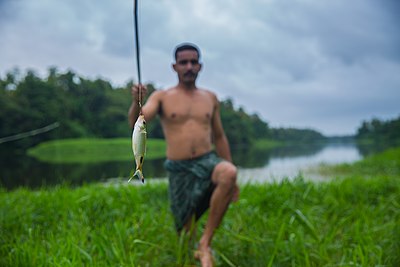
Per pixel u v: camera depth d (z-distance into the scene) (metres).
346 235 3.40
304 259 2.89
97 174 11.95
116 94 68.88
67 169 14.23
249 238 3.17
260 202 4.53
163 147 38.06
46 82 50.94
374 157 15.44
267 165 14.80
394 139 87.00
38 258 2.73
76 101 56.03
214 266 2.90
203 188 3.23
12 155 29.50
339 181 6.34
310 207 4.45
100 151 34.16
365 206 4.50
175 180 3.40
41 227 3.72
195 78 3.48
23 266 2.66
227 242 3.31
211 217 3.05
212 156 3.31
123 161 20.00
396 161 12.65
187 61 3.42
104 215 3.97
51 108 44.78
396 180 6.14
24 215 3.98
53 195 5.02
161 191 5.54
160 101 3.44
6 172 13.26
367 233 3.29
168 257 3.08
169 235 3.52
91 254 2.92
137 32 2.05
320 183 5.91
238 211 4.21
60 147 34.88
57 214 4.12
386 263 2.84
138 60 2.04
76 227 3.58
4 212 4.05
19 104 43.03
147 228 3.48
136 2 2.03
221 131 3.75
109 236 3.23
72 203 4.36
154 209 4.46
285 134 114.00
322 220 4.03
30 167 15.70
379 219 3.97
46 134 42.53
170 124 3.42
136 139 1.57
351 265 2.71
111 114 60.62
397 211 4.15
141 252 3.11
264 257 2.98
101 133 57.31
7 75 50.78
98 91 63.50
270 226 3.60
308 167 13.12
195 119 3.39
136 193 5.01
